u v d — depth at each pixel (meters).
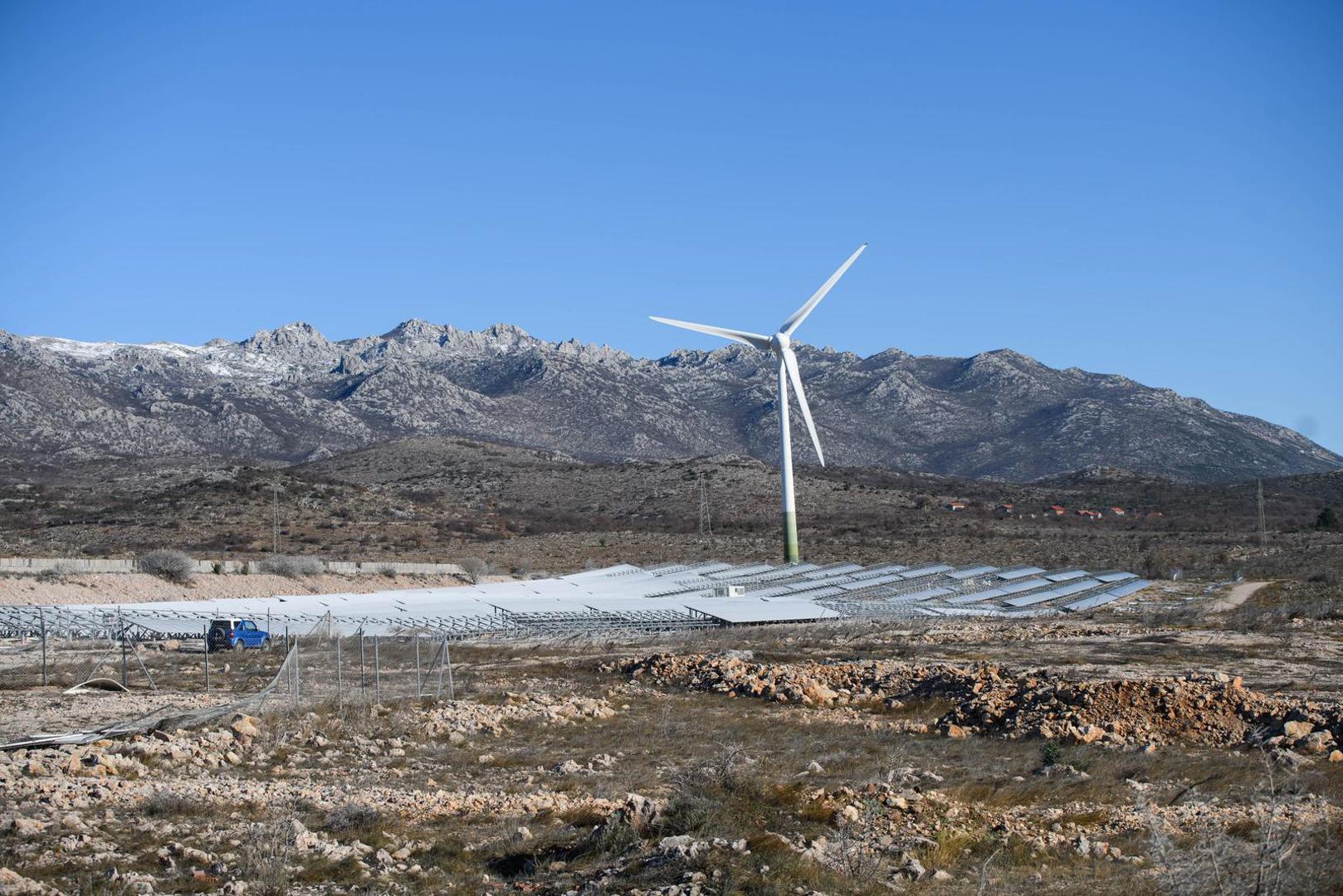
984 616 81.88
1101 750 32.88
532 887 19.48
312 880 19.88
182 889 19.08
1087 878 19.70
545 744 34.66
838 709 43.16
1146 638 64.44
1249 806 24.83
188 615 71.19
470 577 112.81
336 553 131.75
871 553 140.38
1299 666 51.25
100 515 156.50
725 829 21.45
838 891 18.42
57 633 64.50
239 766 29.94
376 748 32.72
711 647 63.84
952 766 30.98
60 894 18.53
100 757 28.14
